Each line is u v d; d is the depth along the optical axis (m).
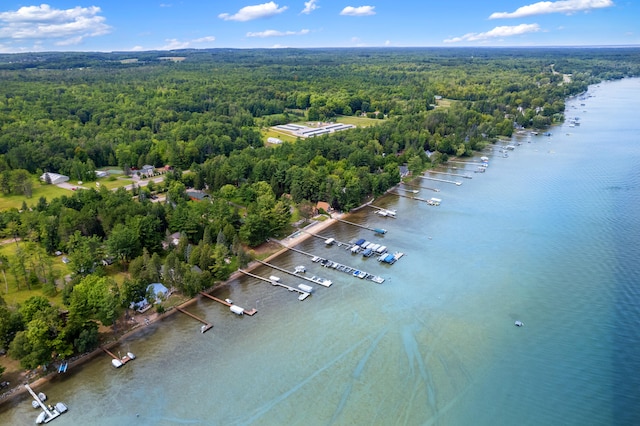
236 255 149.50
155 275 132.12
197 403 94.88
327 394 96.44
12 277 138.25
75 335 107.25
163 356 108.31
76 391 97.88
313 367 104.19
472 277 141.62
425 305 127.19
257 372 102.94
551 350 108.12
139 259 136.00
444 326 117.75
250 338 114.44
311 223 186.38
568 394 95.31
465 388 97.44
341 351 109.19
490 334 114.31
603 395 94.81
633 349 107.81
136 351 109.94
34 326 99.44
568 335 113.19
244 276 144.50
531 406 92.56
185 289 131.00
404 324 118.88
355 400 94.81
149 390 98.25
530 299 128.88
